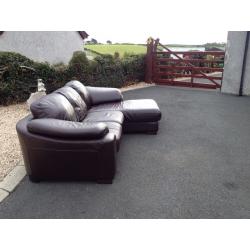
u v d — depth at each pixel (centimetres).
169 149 328
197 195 231
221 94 684
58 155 238
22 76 520
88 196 232
